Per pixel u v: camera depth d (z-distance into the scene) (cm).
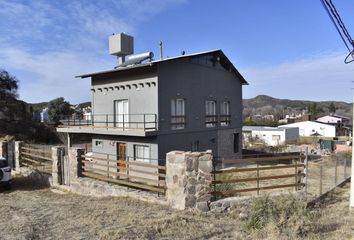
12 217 873
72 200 1170
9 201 1177
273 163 2391
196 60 2170
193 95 2136
